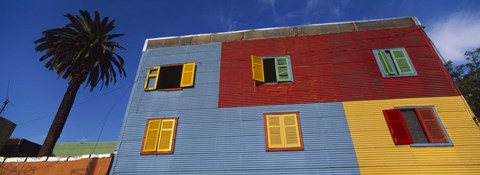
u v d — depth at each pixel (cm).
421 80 1378
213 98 1486
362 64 1495
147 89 1573
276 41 1697
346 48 1584
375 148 1199
